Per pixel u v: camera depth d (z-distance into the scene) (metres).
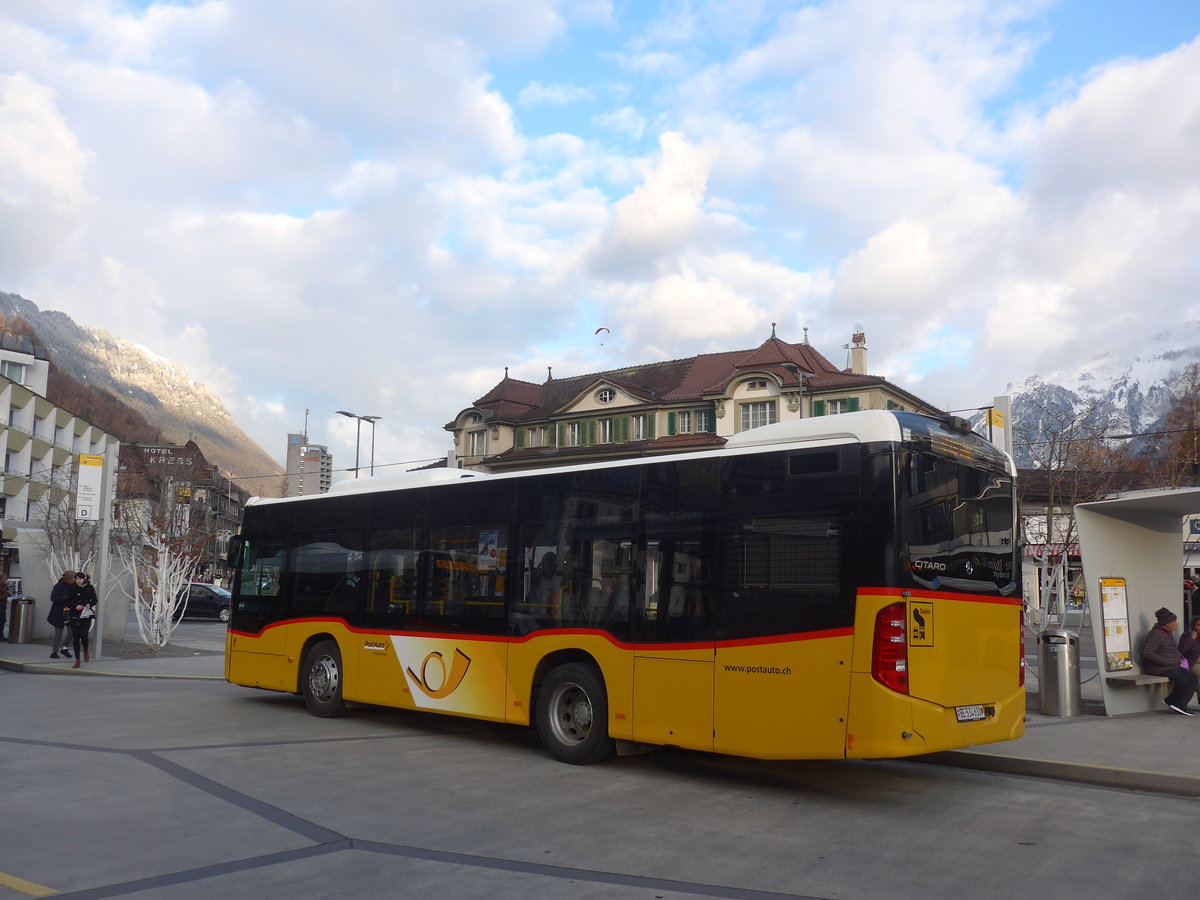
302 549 13.81
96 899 5.39
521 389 61.88
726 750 8.67
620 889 5.72
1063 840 7.10
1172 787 8.92
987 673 8.84
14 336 64.50
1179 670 13.38
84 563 27.12
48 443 58.69
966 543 8.80
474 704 11.03
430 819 7.41
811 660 8.23
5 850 6.35
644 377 57.34
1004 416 15.10
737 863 6.36
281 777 8.91
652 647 9.38
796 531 8.52
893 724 7.77
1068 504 22.50
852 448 8.32
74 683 17.22
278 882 5.75
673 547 9.38
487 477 11.45
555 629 10.30
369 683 12.37
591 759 9.85
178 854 6.30
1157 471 36.03
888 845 6.89
